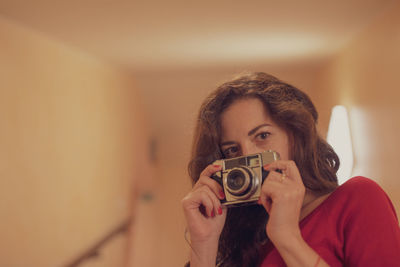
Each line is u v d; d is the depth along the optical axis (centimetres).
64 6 245
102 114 395
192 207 97
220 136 98
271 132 94
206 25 276
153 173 565
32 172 282
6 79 262
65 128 328
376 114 270
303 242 80
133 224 479
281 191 81
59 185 316
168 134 556
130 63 392
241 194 91
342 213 86
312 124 95
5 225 253
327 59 372
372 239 79
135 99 477
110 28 285
